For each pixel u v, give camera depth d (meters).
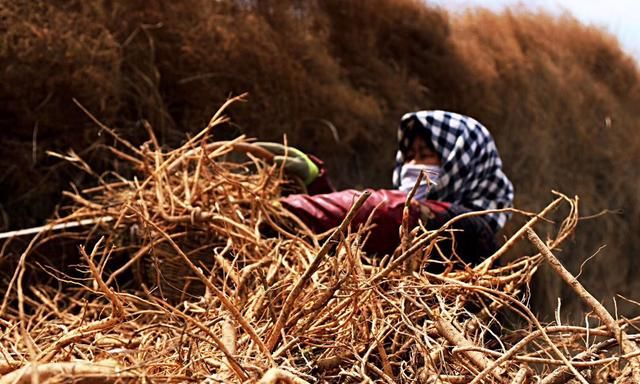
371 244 1.49
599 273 4.42
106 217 1.77
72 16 2.98
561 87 4.91
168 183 1.69
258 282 1.29
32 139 2.83
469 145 1.69
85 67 2.87
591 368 0.98
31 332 1.20
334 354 1.05
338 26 4.11
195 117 3.24
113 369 0.82
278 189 1.83
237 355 0.94
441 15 4.46
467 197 1.70
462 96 4.31
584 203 4.56
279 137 3.42
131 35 3.14
